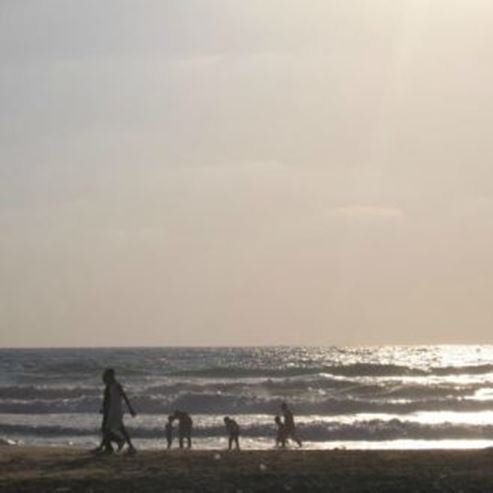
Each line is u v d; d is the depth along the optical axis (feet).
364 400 279.28
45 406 272.72
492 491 74.49
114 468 83.30
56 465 85.81
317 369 437.17
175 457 91.91
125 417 250.98
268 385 344.28
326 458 90.84
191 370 436.76
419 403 281.74
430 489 74.38
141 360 609.01
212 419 240.32
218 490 73.46
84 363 527.40
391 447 193.26
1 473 80.84
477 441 207.51
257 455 94.17
